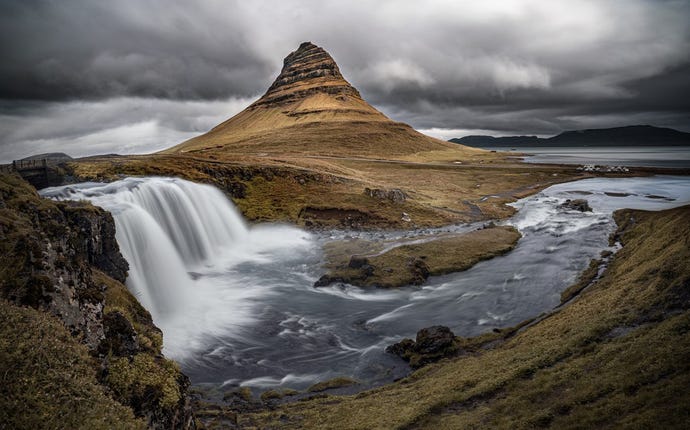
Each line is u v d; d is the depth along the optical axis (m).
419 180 160.00
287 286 61.16
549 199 127.31
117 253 44.66
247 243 86.69
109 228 44.03
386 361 38.12
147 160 117.12
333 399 30.67
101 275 35.62
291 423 26.78
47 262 21.48
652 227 65.88
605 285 46.41
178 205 79.88
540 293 52.75
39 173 90.56
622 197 127.69
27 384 15.08
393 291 57.16
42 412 14.51
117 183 81.75
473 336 42.03
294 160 160.88
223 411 29.08
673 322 25.92
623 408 19.31
